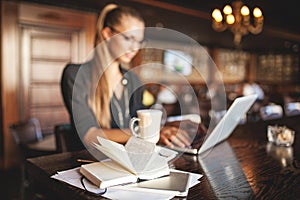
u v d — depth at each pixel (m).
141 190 0.67
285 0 4.45
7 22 3.27
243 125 1.67
